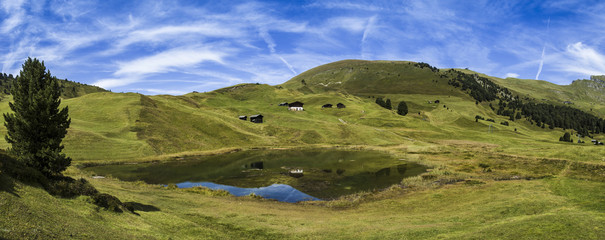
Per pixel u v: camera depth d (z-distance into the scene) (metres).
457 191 38.12
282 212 29.58
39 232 11.70
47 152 23.61
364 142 117.25
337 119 171.50
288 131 127.81
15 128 23.72
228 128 115.56
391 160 76.00
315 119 162.62
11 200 13.56
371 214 29.44
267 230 22.55
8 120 24.47
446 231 20.02
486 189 37.44
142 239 15.55
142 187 38.00
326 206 34.88
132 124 96.69
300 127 135.12
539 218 19.62
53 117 25.45
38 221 12.73
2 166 17.50
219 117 131.12
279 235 21.41
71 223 14.15
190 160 74.69
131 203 24.16
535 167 57.00
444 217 25.59
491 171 55.28
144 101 126.25
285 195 41.28
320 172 59.09
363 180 51.22
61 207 16.09
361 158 80.19
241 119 146.75
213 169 62.34
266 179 52.38
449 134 141.88
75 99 122.56
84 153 66.31
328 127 136.88
